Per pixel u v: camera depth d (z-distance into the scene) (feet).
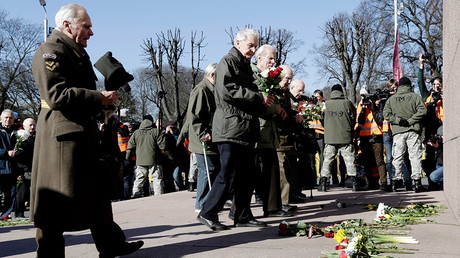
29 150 26.91
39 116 11.33
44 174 10.84
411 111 28.35
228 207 26.13
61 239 11.10
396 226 15.70
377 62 122.93
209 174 23.09
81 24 11.44
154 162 39.81
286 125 20.43
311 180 26.76
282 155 21.34
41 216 10.73
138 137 39.93
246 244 13.75
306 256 11.85
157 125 43.68
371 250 11.77
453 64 17.94
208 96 21.94
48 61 10.69
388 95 32.04
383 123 31.12
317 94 34.71
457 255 11.48
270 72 16.29
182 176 44.86
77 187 10.84
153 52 117.70
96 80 12.02
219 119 16.08
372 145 31.48
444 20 22.68
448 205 20.85
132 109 152.15
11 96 134.41
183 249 13.52
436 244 12.83
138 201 31.76
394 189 29.73
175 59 118.01
